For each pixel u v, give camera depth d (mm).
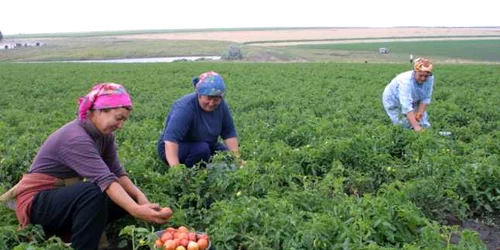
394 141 9523
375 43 100125
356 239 5078
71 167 5266
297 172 7812
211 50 94688
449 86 23812
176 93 22047
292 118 13477
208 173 6977
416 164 8141
